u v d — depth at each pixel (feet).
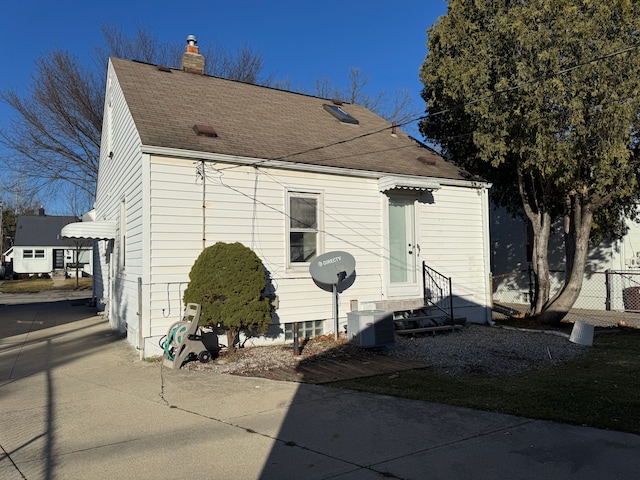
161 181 28.60
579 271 40.98
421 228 39.99
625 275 53.11
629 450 13.87
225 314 26.86
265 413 18.10
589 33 30.17
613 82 30.63
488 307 43.37
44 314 54.34
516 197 50.26
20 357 29.84
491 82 36.01
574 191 39.96
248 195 31.68
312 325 34.60
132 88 36.14
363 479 12.21
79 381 23.56
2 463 13.66
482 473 12.46
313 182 34.58
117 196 39.81
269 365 26.53
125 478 12.52
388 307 36.88
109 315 46.68
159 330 28.40
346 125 45.03
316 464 13.24
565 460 13.23
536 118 32.50
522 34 32.04
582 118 31.09
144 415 17.97
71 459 13.84
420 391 21.16
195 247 29.55
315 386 22.16
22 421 17.46
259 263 28.40
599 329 39.78
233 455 13.97
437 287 40.50
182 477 12.53
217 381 23.12
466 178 42.42
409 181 36.68
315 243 34.94
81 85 83.25
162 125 31.35
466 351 30.07
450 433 15.60
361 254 36.70
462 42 37.55
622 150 31.37
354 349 30.42
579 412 17.58
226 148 31.04
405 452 14.02
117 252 40.09
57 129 83.76
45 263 155.63
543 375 24.09
